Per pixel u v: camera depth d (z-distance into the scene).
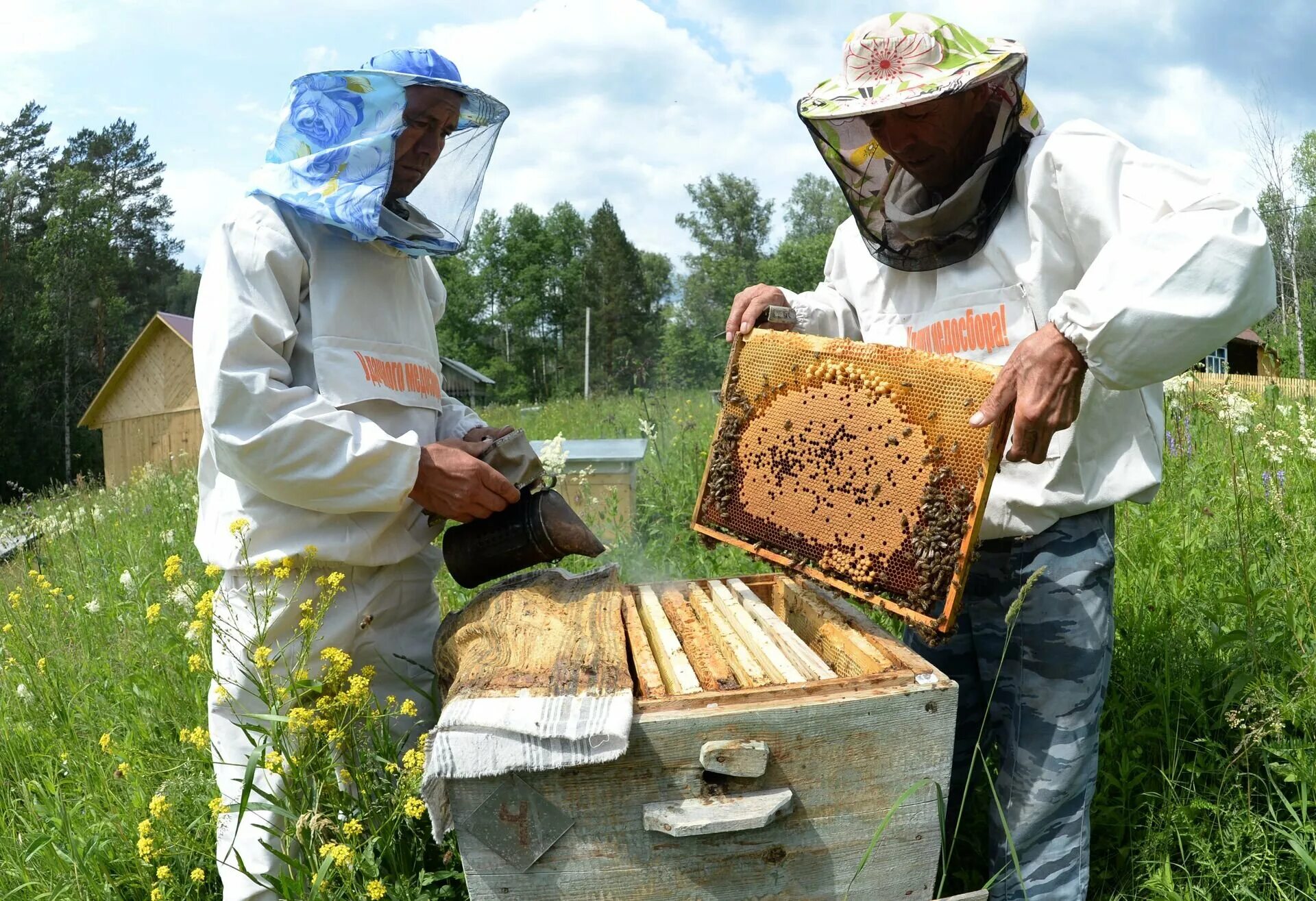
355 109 2.34
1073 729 2.27
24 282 41.91
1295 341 10.55
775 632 2.15
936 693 1.80
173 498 8.01
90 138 55.22
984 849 2.63
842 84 2.29
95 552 5.92
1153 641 3.07
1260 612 2.99
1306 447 4.63
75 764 3.13
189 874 2.54
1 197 46.97
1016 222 2.25
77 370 42.41
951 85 2.02
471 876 1.76
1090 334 1.88
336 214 2.27
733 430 2.42
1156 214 2.02
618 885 1.77
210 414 2.26
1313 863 2.11
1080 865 2.28
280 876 2.08
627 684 1.82
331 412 2.30
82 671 3.93
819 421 2.21
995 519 2.28
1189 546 3.65
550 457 5.11
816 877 1.81
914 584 2.01
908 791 1.79
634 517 5.41
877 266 2.60
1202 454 5.09
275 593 2.30
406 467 2.34
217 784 2.44
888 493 2.05
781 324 2.63
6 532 6.68
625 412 11.69
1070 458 2.21
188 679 3.43
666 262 94.81
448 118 2.54
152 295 55.34
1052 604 2.27
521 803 1.74
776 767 1.76
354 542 2.46
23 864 2.62
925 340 2.43
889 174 2.36
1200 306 1.85
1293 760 2.39
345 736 2.27
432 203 2.73
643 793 1.74
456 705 1.78
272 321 2.31
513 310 78.19
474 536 2.58
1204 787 2.55
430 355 2.77
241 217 2.37
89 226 44.94
